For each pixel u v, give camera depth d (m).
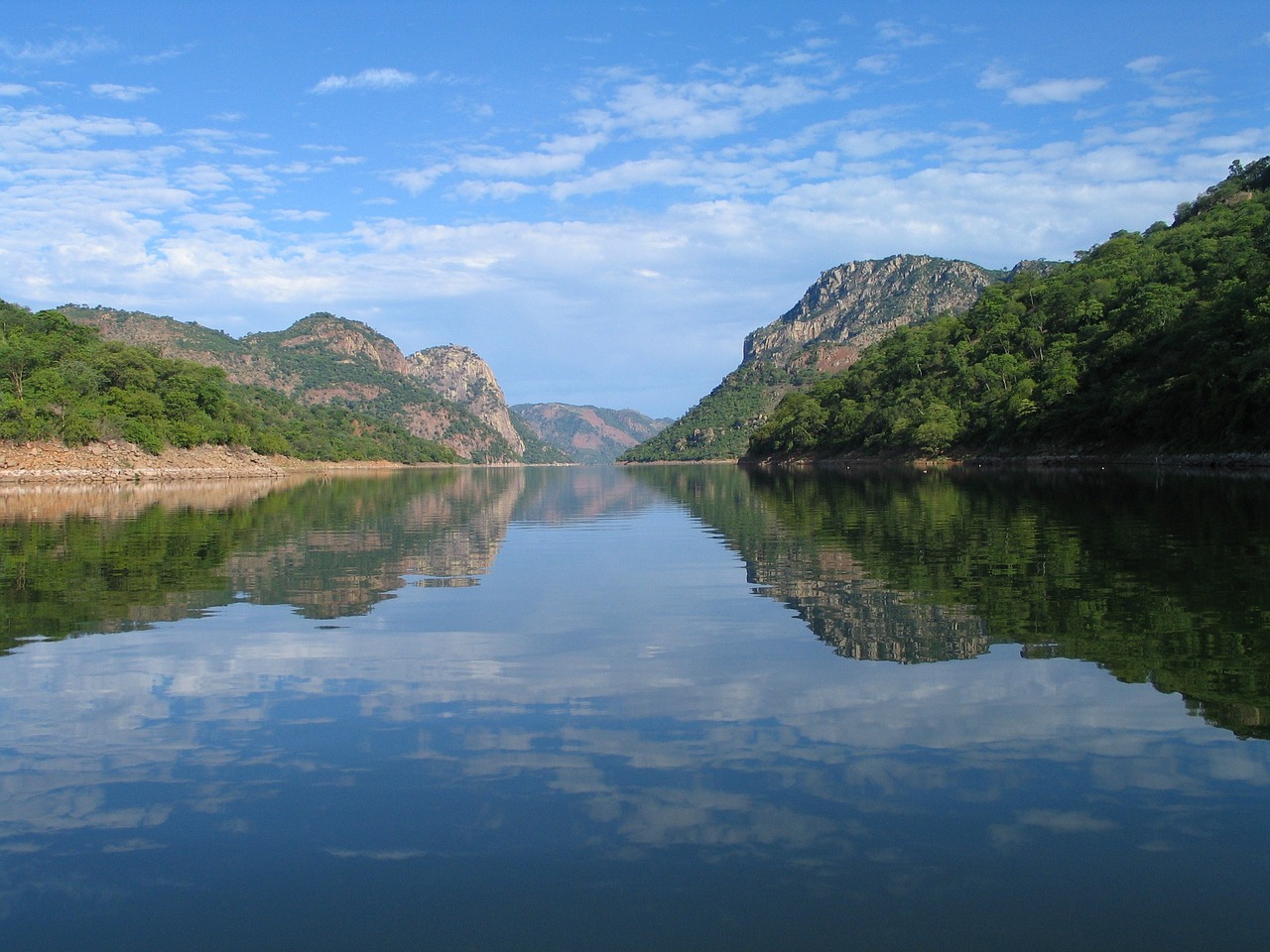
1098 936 5.38
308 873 6.24
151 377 109.25
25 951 5.36
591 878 6.11
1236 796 7.18
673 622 14.33
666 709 9.61
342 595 17.38
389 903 5.84
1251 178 167.00
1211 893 5.82
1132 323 100.38
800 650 12.20
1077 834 6.61
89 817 7.12
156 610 15.73
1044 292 138.12
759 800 7.25
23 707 9.88
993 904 5.72
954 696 9.85
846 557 21.84
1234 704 9.35
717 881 6.04
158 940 5.46
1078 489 48.53
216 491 66.75
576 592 17.61
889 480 73.44
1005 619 13.70
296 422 190.88
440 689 10.50
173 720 9.41
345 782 7.72
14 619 14.84
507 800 7.32
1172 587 16.02
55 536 29.39
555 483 97.50
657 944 5.36
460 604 16.28
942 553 21.84
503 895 5.91
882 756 8.13
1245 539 22.70
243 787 7.65
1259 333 72.25
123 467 93.06
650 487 79.50
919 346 153.12
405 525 35.06
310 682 10.84
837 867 6.19
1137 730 8.67
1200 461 73.31
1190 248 120.25
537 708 9.72
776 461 171.12
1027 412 102.44
